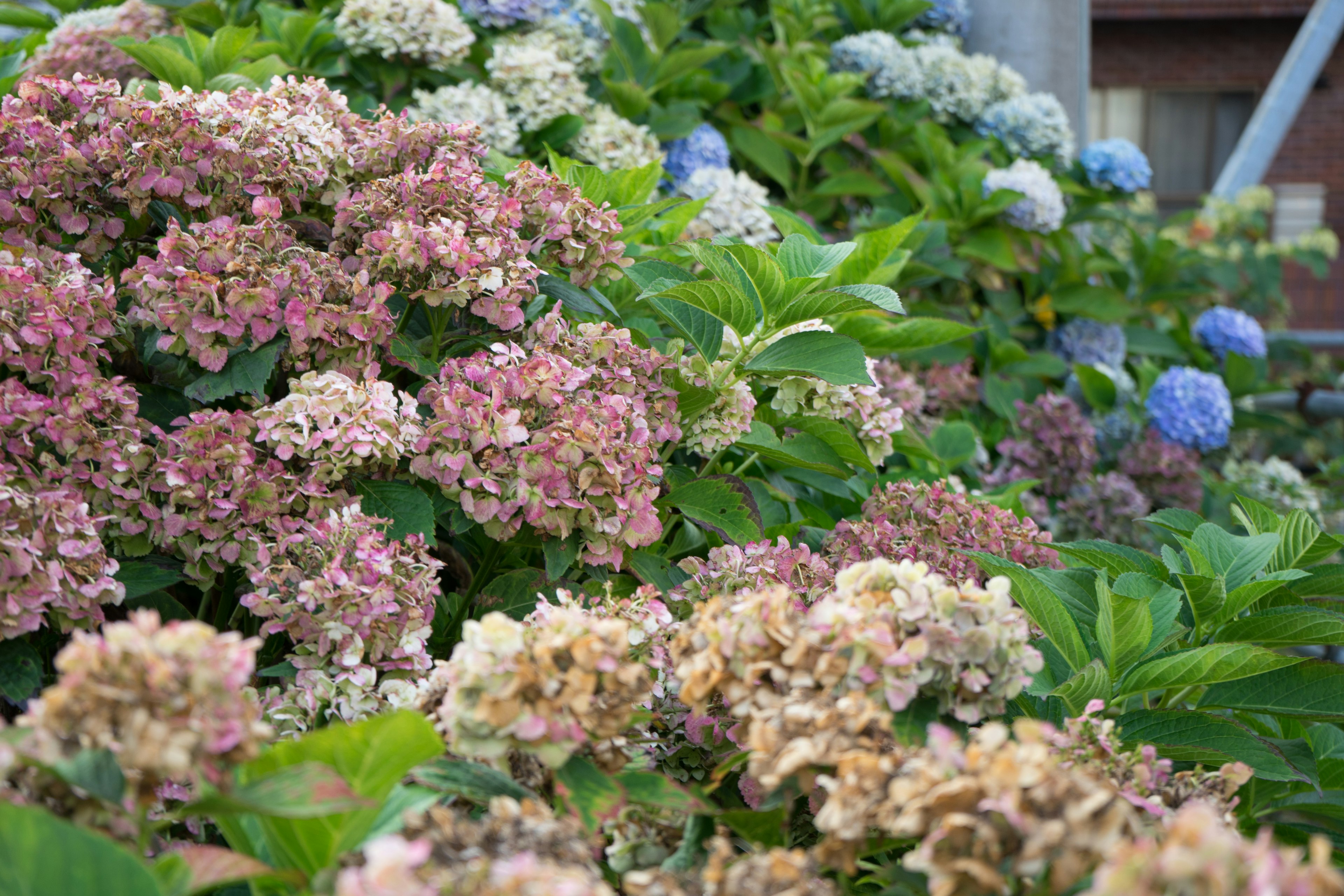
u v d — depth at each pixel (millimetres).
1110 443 3621
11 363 1388
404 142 1815
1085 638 1555
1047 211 3551
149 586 1439
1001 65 4383
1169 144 12930
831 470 1923
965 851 856
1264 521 1812
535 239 1773
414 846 741
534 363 1519
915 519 1789
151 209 1741
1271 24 12477
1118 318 3799
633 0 3322
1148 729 1431
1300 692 1477
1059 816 841
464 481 1496
